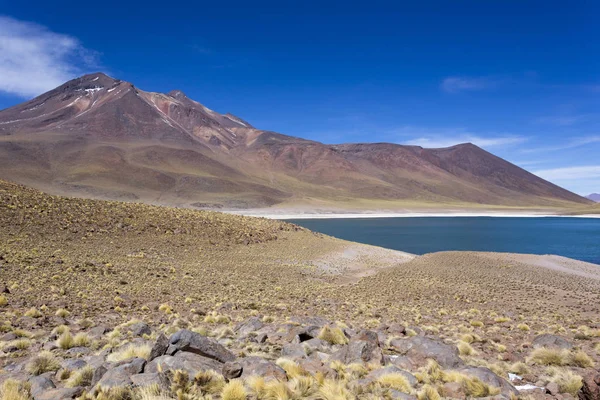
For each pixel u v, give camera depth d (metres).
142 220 49.50
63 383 7.91
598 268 50.66
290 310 21.22
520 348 12.79
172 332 13.13
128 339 11.77
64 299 19.41
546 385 8.73
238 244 50.53
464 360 10.66
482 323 18.91
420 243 96.19
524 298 31.81
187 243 46.12
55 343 11.28
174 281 28.88
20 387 7.09
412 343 11.02
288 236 60.22
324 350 10.77
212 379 7.56
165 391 6.80
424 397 7.23
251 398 7.04
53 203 46.62
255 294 26.94
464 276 40.50
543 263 50.47
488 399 7.53
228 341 11.76
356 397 7.20
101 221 45.56
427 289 34.06
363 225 160.62
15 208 41.22
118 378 7.13
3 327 12.80
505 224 180.00
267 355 10.28
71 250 34.84
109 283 25.12
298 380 7.52
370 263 49.97
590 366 10.21
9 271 24.28
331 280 39.03
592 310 27.44
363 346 9.70
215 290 27.12
